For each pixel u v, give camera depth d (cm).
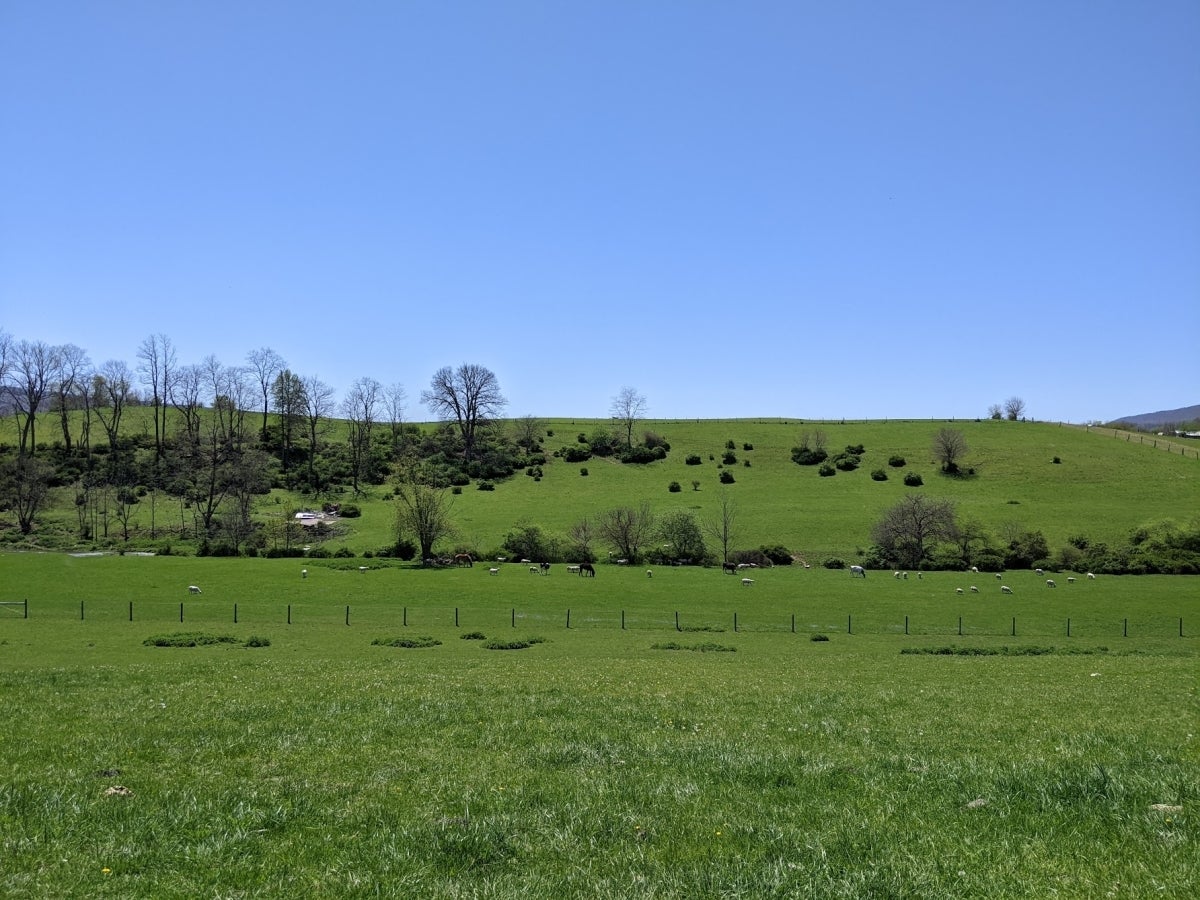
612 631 5538
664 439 17100
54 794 1097
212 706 1881
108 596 6700
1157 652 4741
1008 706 2119
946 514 9875
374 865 877
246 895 801
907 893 797
